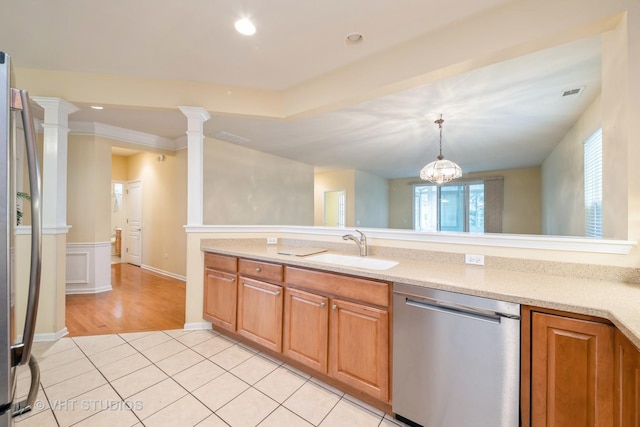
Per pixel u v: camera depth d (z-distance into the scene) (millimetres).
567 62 2268
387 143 4871
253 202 5422
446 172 3871
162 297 3869
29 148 796
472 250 1878
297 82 2750
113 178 6008
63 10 1791
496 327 1274
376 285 1629
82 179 4031
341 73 2494
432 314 1438
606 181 1689
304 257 2154
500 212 7559
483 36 1823
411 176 8930
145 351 2342
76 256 4012
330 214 8516
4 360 733
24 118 787
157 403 1707
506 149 5254
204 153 4559
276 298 2121
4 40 2107
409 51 2117
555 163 5031
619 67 1544
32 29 1979
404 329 1524
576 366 1129
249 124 3887
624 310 1050
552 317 1173
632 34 1455
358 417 1616
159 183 5316
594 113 2988
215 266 2625
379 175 8727
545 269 1648
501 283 1425
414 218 9094
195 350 2361
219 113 2863
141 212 5805
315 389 1862
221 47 2193
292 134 4379
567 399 1143
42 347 2395
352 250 2438
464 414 1353
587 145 3236
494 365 1281
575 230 3748
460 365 1364
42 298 2508
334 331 1799
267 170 5727
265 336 2193
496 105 3143
